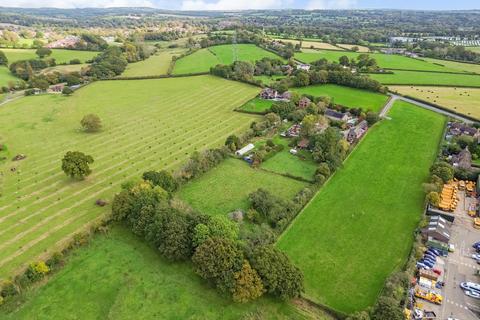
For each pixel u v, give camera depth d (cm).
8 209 10231
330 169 12025
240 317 6875
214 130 15688
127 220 9319
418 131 15588
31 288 7500
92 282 7675
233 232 8169
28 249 8644
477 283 7612
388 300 6712
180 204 9344
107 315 6938
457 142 13950
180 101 19700
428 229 8938
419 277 7744
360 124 15538
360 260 8338
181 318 6862
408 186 11350
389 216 9912
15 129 15975
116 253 8488
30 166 12644
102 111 18288
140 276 7819
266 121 15775
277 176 11906
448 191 10819
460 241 8900
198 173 11800
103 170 12369
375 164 12744
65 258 8312
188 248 8050
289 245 8781
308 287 7581
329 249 8669
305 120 14288
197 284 7600
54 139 14888
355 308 7069
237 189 11131
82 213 10012
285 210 9675
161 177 10594
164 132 15538
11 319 6856
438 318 6831
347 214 9988
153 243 8469
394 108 18412
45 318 6881
